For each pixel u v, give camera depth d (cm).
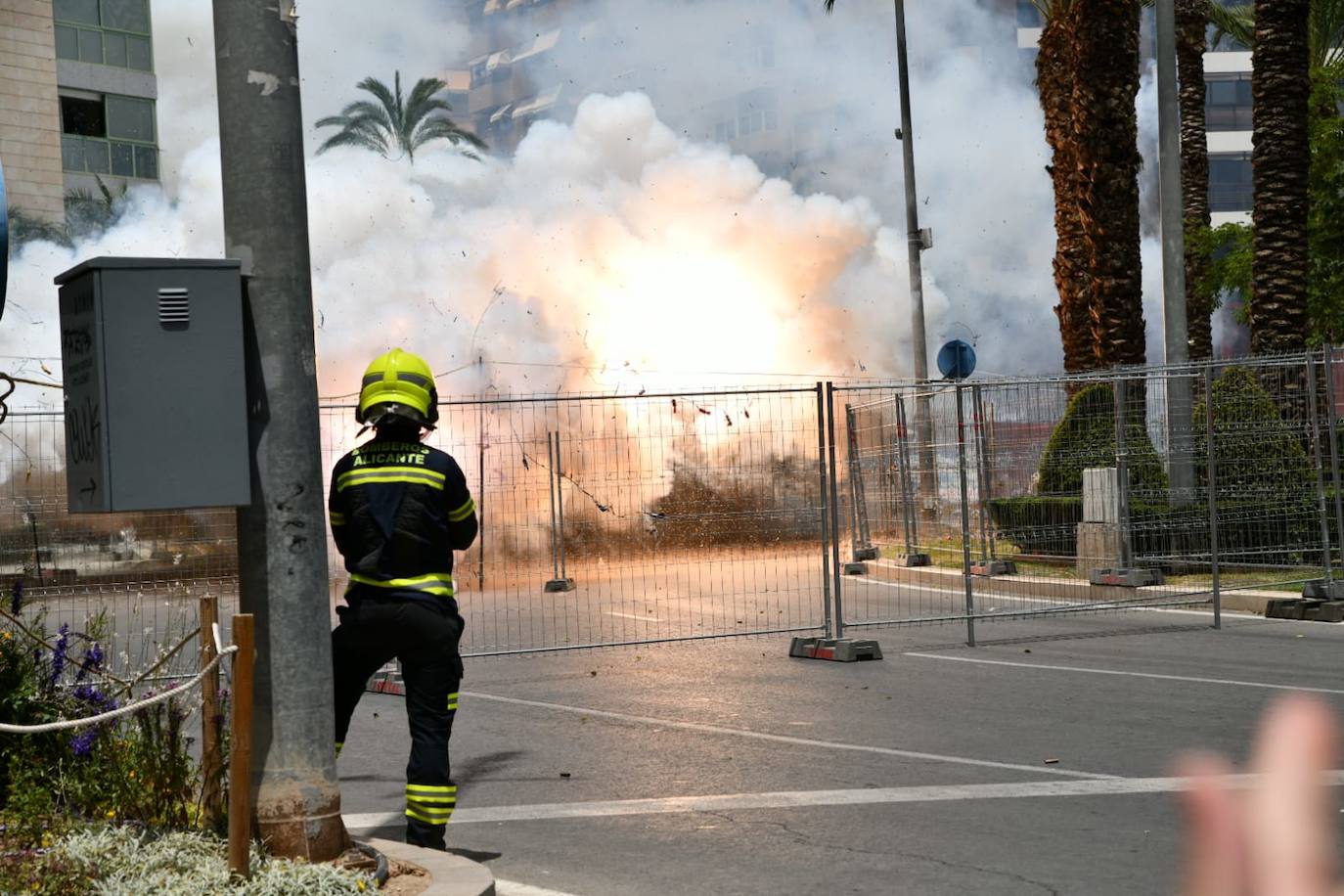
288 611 519
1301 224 2052
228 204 521
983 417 1716
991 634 1359
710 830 650
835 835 634
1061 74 2581
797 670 1155
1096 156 2228
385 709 1048
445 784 595
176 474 488
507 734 918
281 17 520
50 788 573
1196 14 3472
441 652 595
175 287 488
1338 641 1236
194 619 1030
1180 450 1595
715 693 1052
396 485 596
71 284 509
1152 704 945
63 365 524
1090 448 1656
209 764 528
